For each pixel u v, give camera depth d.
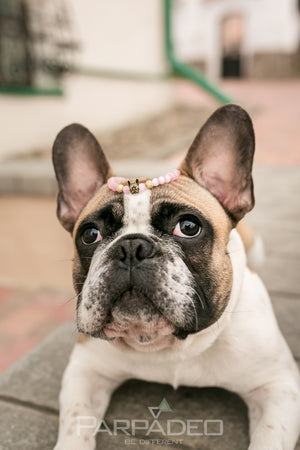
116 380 0.62
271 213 1.31
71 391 0.58
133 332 0.51
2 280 1.26
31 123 2.00
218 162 0.59
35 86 2.04
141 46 2.93
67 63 2.13
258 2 5.93
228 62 6.32
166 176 0.56
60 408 0.57
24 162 1.62
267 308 0.60
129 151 2.02
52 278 1.26
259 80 6.07
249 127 0.57
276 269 0.93
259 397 0.57
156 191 0.54
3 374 0.68
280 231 1.16
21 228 1.30
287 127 2.59
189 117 2.91
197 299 0.50
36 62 2.01
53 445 0.56
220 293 0.53
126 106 2.80
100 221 0.54
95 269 0.50
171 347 0.54
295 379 0.57
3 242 1.32
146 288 0.48
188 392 0.62
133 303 0.48
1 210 1.33
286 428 0.51
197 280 0.52
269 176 1.72
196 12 6.29
